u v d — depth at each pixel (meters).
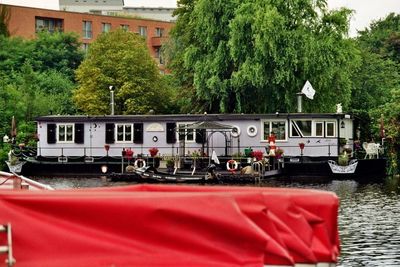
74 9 135.12
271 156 43.84
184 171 42.72
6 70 86.56
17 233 6.24
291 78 49.50
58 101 71.56
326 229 6.78
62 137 48.78
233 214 6.29
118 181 42.47
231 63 52.03
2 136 60.94
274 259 6.34
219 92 51.72
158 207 6.30
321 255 6.71
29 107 65.31
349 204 29.16
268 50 48.66
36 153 51.41
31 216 6.29
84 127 48.62
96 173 47.81
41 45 91.81
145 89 66.81
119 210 6.31
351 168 43.78
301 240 6.65
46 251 6.25
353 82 62.06
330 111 51.88
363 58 64.88
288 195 6.82
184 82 61.41
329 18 50.84
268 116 46.19
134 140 48.06
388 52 83.06
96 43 68.62
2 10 94.19
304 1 50.31
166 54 70.38
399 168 45.62
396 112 47.00
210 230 6.29
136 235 6.32
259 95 51.50
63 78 84.44
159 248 6.29
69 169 47.97
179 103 62.16
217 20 52.25
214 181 40.38
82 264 6.22
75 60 93.25
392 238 20.42
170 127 47.53
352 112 53.09
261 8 49.31
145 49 69.38
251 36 49.56
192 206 6.32
